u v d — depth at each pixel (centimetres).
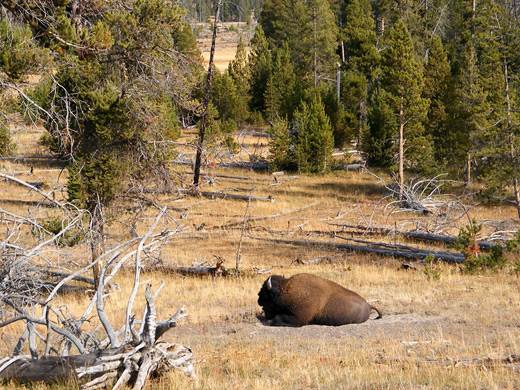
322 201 8069
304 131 10138
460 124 8938
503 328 2167
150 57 3253
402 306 2694
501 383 1392
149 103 3503
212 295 3234
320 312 2370
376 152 10456
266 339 2131
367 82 12506
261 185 9031
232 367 1659
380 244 4972
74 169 3500
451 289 3062
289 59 14875
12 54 2375
